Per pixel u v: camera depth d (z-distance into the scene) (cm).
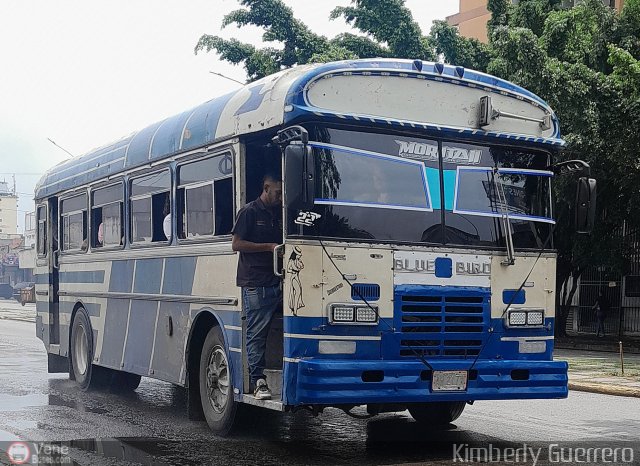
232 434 823
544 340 784
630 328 2655
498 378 742
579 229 801
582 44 2241
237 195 789
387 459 723
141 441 800
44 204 1394
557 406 1112
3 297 7619
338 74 720
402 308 716
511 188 788
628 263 2345
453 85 770
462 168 766
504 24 2475
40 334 1392
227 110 820
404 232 728
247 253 760
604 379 1459
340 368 676
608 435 866
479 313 750
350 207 710
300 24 2533
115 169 1084
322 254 694
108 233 1112
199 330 875
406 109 743
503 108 792
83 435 832
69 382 1281
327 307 691
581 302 2786
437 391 713
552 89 1930
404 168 738
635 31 2202
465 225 756
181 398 1115
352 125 721
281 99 719
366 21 2461
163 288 945
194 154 877
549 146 807
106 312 1109
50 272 1349
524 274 778
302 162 664
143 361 991
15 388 1206
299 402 670
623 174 2041
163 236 950
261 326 755
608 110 1950
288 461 712
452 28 2452
